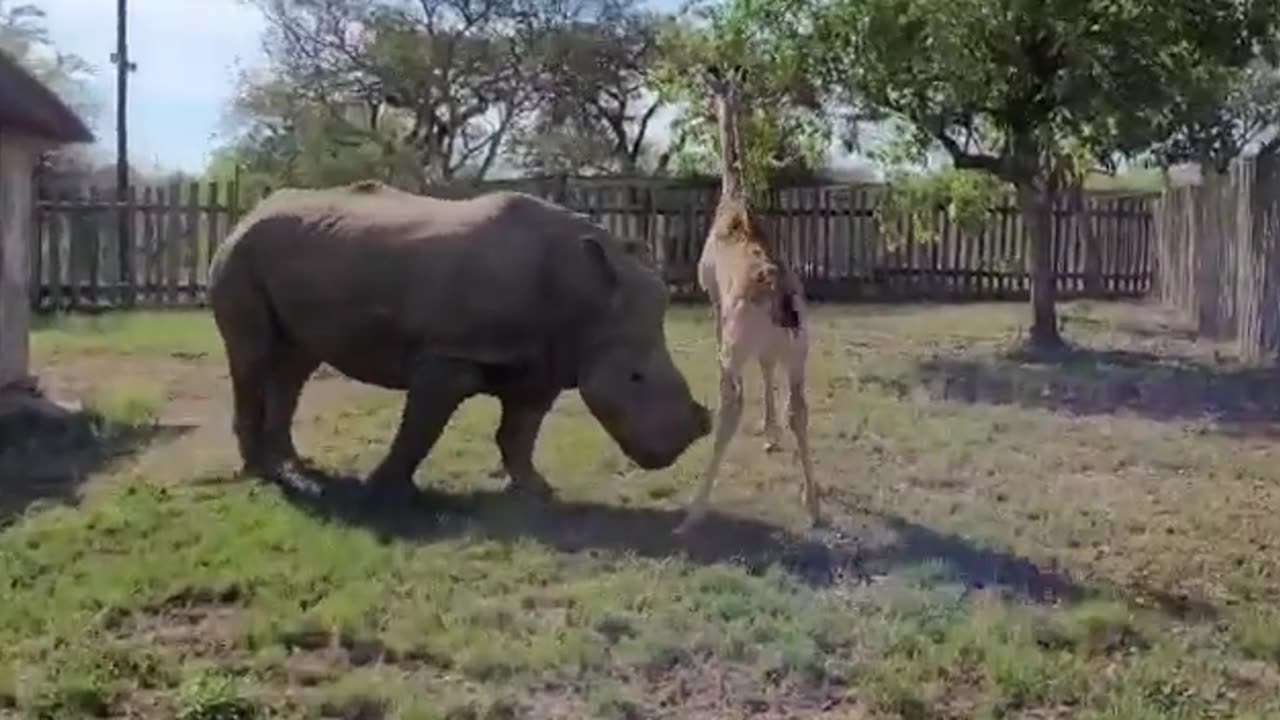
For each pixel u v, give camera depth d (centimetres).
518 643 584
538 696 539
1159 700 539
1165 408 1230
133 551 718
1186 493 896
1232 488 915
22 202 1220
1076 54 1459
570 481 898
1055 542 772
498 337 823
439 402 822
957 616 627
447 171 3494
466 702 524
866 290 2562
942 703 539
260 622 602
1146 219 2683
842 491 884
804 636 596
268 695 533
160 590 653
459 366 822
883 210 1953
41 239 2127
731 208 918
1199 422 1159
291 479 892
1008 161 1596
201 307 2194
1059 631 614
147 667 551
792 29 1552
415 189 2592
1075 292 2650
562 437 1036
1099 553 753
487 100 3588
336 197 886
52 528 756
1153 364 1538
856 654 581
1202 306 1920
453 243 824
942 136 1609
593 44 3591
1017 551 751
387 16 3481
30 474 924
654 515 820
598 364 828
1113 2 1442
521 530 773
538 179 2488
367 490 828
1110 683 557
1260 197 1642
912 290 2583
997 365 1515
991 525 804
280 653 576
